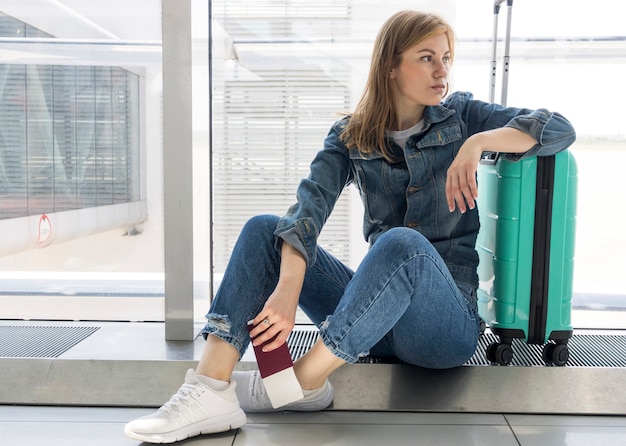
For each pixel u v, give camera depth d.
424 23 1.65
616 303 2.52
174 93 2.09
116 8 2.52
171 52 2.06
